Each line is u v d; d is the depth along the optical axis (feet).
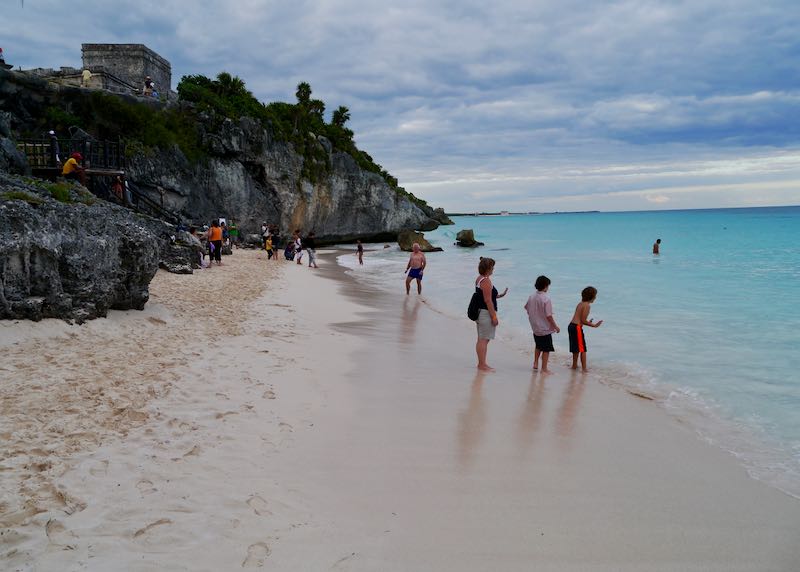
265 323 35.91
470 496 14.17
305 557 10.88
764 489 15.39
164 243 59.21
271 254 93.91
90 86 111.04
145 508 12.18
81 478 13.21
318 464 15.57
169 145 117.08
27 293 25.20
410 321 42.57
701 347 33.50
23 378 19.86
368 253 131.23
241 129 136.36
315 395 21.94
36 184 34.12
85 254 27.81
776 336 36.27
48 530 10.98
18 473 13.12
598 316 43.80
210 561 10.46
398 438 18.08
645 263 91.61
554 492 14.65
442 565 10.97
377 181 202.18
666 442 18.89
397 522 12.62
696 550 12.05
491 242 169.89
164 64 137.08
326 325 38.22
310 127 179.73
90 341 25.75
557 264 91.20
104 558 10.24
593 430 19.84
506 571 10.90
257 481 14.08
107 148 67.10
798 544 12.47
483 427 19.65
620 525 13.01
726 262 92.27
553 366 29.73
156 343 27.17
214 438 16.52
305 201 164.45
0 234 24.08
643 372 28.17
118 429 16.40
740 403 23.39
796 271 77.05
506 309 47.57
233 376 22.99
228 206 134.41
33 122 99.14
